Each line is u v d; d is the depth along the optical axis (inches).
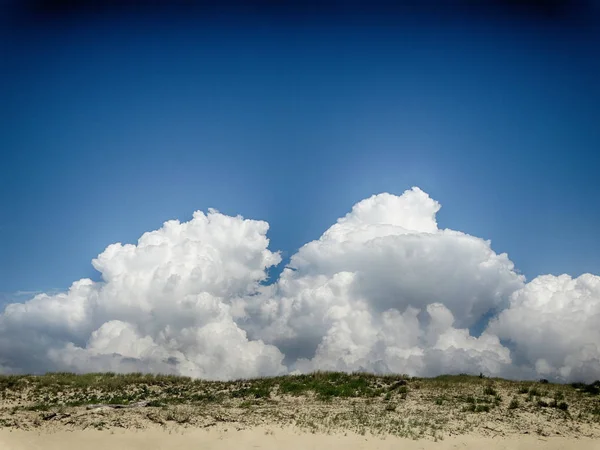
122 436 946.7
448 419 1104.8
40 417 1029.8
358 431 1003.9
